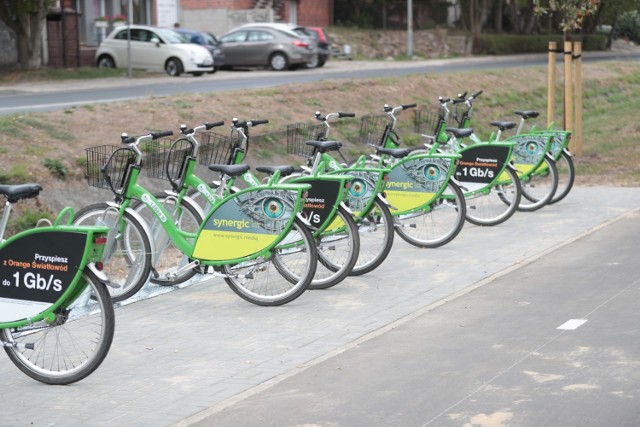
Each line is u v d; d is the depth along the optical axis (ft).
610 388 23.79
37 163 51.90
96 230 25.25
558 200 52.80
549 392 23.70
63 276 25.31
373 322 31.22
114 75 128.98
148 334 30.45
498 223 47.70
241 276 34.06
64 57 141.18
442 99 50.83
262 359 27.58
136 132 63.05
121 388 25.43
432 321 31.04
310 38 146.92
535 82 116.47
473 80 107.65
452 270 38.58
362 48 194.39
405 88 95.66
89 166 35.96
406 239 43.27
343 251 36.04
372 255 38.14
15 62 137.90
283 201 32.89
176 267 37.19
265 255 33.24
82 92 102.53
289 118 76.59
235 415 23.13
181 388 25.25
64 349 28.45
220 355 28.07
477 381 24.77
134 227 33.88
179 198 35.14
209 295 35.53
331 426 22.13
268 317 32.27
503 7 239.09
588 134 92.22
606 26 283.79
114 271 35.63
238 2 190.19
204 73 137.39
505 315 31.32
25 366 26.20
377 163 43.98
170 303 34.45
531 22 230.48
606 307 31.68
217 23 190.08
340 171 37.93
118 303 34.27
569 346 27.48
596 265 38.27
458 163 46.80
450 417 22.33
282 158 68.23
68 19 141.69
